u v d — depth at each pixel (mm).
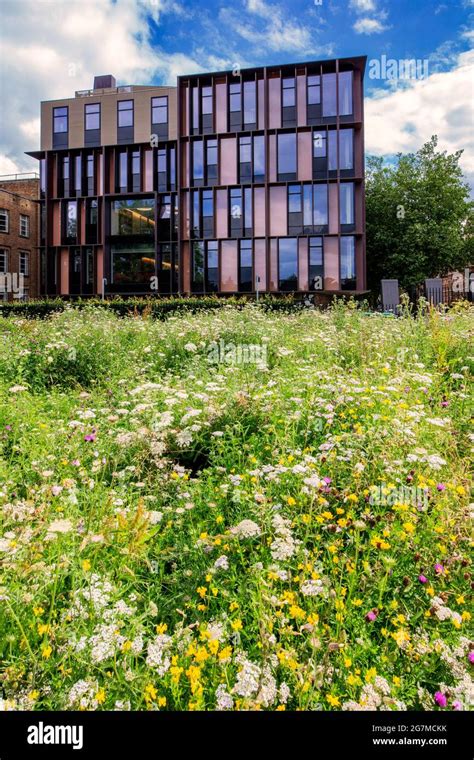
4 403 4383
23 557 1952
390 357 6027
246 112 29188
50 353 6449
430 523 2451
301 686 1617
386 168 35531
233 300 17656
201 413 3893
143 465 3334
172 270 30656
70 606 1875
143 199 31688
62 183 33000
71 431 3750
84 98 32500
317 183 28484
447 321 7484
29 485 2959
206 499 2928
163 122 31516
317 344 7125
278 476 3029
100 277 32406
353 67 27938
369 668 1855
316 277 28109
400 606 2107
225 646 1836
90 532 2279
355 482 2896
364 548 2359
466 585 2154
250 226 29281
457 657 1822
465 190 33656
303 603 2102
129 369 6238
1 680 1561
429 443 3395
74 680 1653
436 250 32562
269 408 4000
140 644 1731
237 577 2244
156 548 2467
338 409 4156
